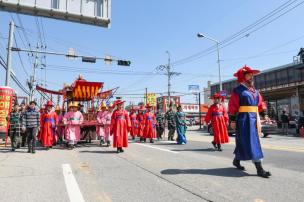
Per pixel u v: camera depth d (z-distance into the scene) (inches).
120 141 411.8
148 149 448.5
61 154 400.8
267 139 701.3
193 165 287.1
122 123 417.4
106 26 573.9
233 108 240.7
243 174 240.8
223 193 185.2
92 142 608.4
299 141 621.6
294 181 215.2
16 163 314.5
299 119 862.5
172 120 663.8
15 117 454.6
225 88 1636.3
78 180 229.3
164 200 174.4
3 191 198.4
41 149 481.1
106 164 304.5
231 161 311.3
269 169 263.1
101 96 616.7
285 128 912.9
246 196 178.1
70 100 624.4
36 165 300.7
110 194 189.3
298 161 307.0
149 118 613.6
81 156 374.3
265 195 179.8
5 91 557.6
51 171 267.1
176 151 414.0
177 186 205.2
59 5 534.0
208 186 202.8
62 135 552.4
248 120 233.9
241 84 241.1
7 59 784.3
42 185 214.2
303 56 1008.9
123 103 422.6
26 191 198.4
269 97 1272.1
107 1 569.6
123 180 227.5
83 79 590.2
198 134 986.7
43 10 523.8
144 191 194.4
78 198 181.5
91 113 598.2
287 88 1139.3
